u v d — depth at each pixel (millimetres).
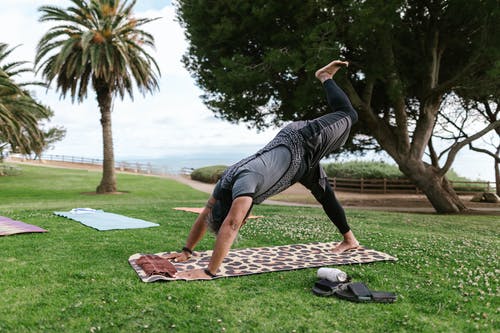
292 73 15023
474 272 5250
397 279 4910
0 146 40250
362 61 15461
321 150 4488
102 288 4258
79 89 27000
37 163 57281
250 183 4125
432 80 16328
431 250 6473
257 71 14344
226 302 3977
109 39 26016
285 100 16250
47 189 30719
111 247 6223
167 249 6281
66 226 8258
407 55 16516
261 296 4176
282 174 4312
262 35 14555
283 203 22047
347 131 4609
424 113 16922
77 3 24844
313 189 4926
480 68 15109
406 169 17172
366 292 4172
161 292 4160
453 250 6590
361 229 8836
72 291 4156
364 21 12711
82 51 25281
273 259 5617
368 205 21781
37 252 5848
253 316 3680
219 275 4758
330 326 3533
